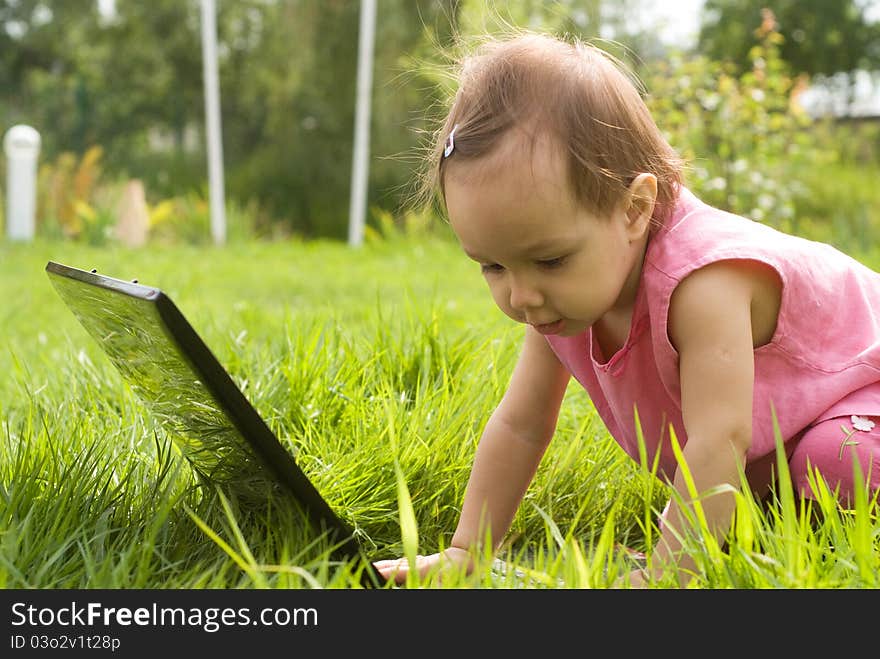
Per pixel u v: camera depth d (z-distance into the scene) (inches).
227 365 112.5
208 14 460.1
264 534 69.9
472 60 64.3
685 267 63.2
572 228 59.2
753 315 66.9
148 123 842.2
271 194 639.1
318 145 633.6
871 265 262.4
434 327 111.8
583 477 84.9
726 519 61.8
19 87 977.5
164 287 255.0
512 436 74.3
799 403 69.2
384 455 80.7
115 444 81.7
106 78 837.8
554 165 58.4
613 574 56.2
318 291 257.1
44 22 992.9
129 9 839.1
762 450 68.9
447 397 92.8
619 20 581.0
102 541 62.4
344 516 76.1
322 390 96.3
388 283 276.2
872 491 67.9
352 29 620.4
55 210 470.3
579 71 61.4
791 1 792.3
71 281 60.4
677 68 357.7
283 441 90.1
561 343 71.9
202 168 720.3
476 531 72.7
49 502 67.2
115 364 69.4
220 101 796.0
